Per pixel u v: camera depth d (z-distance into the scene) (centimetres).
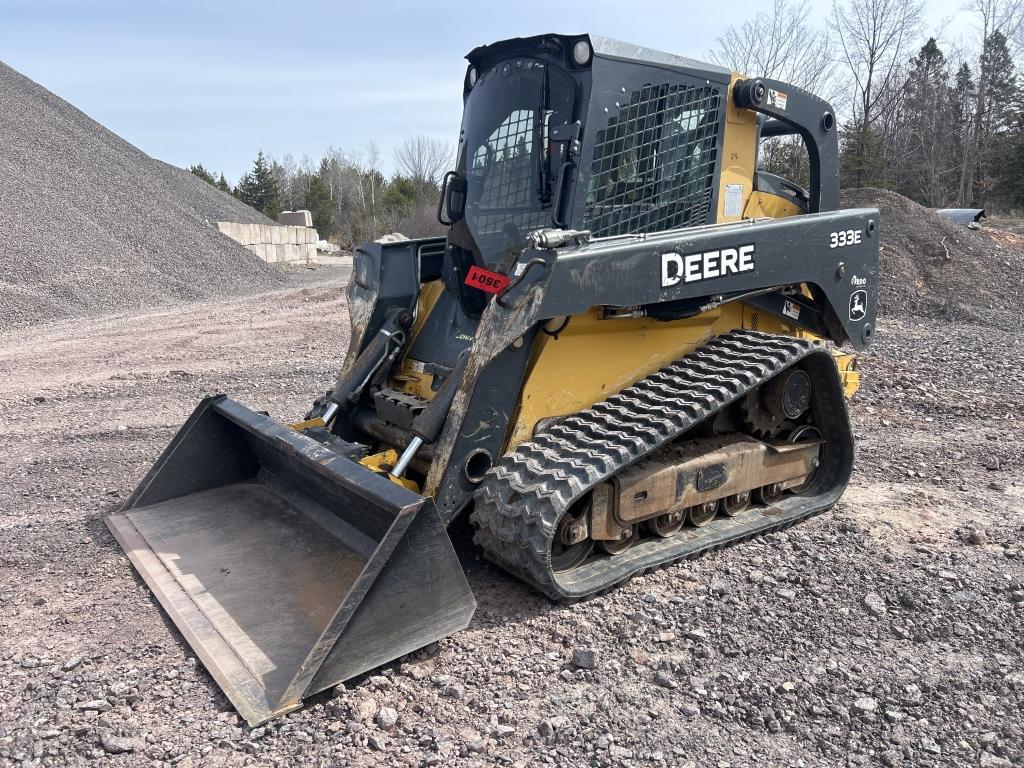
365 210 6056
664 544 416
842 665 325
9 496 511
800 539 443
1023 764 269
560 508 333
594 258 358
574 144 386
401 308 475
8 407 762
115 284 1741
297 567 375
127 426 684
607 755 271
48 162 2227
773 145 2112
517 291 354
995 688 311
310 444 377
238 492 464
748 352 428
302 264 3114
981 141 3703
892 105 3278
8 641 337
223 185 7169
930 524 470
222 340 1129
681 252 391
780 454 459
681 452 416
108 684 307
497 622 353
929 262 1507
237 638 324
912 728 287
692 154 433
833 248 473
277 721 285
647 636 344
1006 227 2548
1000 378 838
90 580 387
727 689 308
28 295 1512
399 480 371
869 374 844
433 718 290
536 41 405
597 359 404
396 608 308
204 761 267
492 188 427
